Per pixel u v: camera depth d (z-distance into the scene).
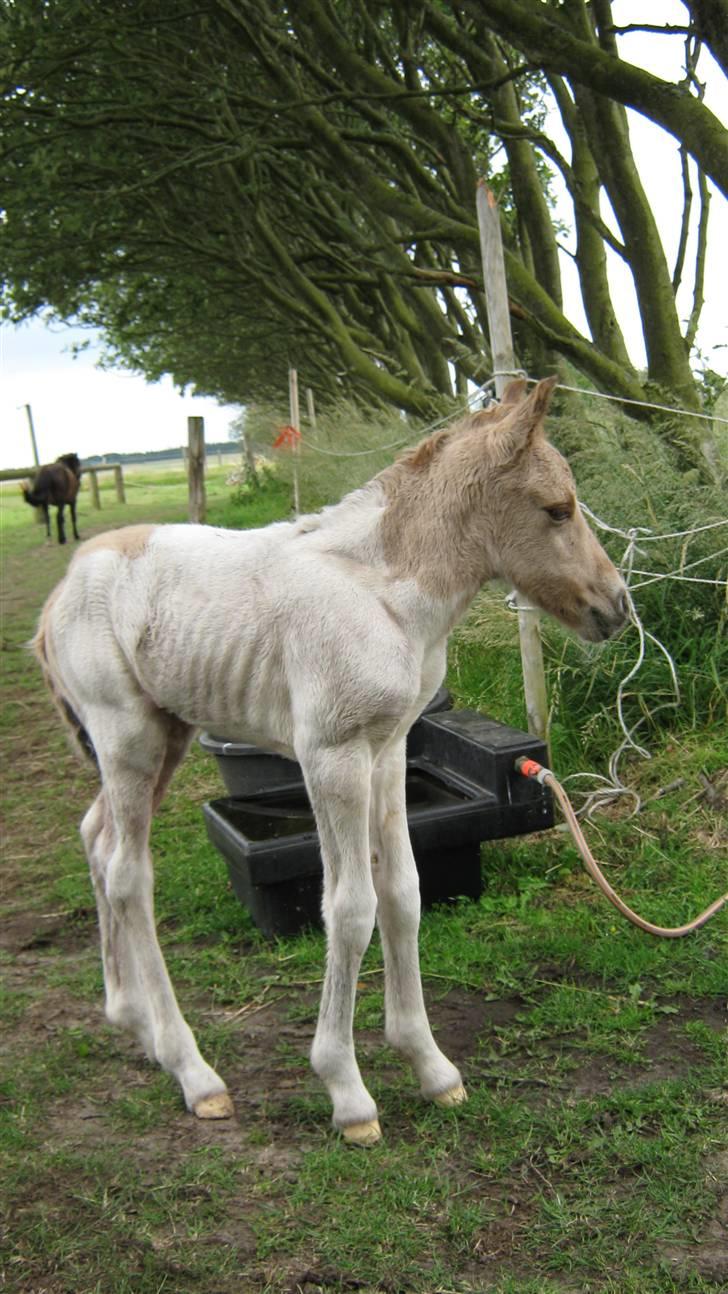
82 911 4.95
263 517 16.73
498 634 6.17
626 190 6.52
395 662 2.99
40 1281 2.64
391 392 10.81
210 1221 2.82
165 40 11.27
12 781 7.05
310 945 4.34
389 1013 3.29
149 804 3.40
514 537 3.09
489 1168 2.96
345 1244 2.72
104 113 11.20
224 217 13.72
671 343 6.59
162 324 20.47
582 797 5.23
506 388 3.24
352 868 3.01
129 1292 2.59
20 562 16.84
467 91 7.78
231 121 10.63
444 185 11.52
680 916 4.27
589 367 6.70
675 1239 2.67
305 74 11.63
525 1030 3.65
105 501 29.14
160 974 3.39
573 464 6.54
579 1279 2.57
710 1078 3.26
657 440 6.19
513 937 4.25
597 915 4.38
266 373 25.78
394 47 12.08
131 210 14.04
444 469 3.11
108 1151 3.12
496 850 4.96
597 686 5.68
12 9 10.15
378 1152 3.05
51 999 4.11
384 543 3.11
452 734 4.82
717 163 5.55
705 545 5.71
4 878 5.43
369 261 9.09
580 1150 3.00
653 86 5.70
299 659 3.03
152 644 3.24
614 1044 3.51
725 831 4.80
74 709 3.53
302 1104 3.30
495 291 4.92
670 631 5.72
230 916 4.67
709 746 5.27
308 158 12.32
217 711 3.22
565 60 5.89
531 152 9.44
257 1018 3.88
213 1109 3.28
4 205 12.01
